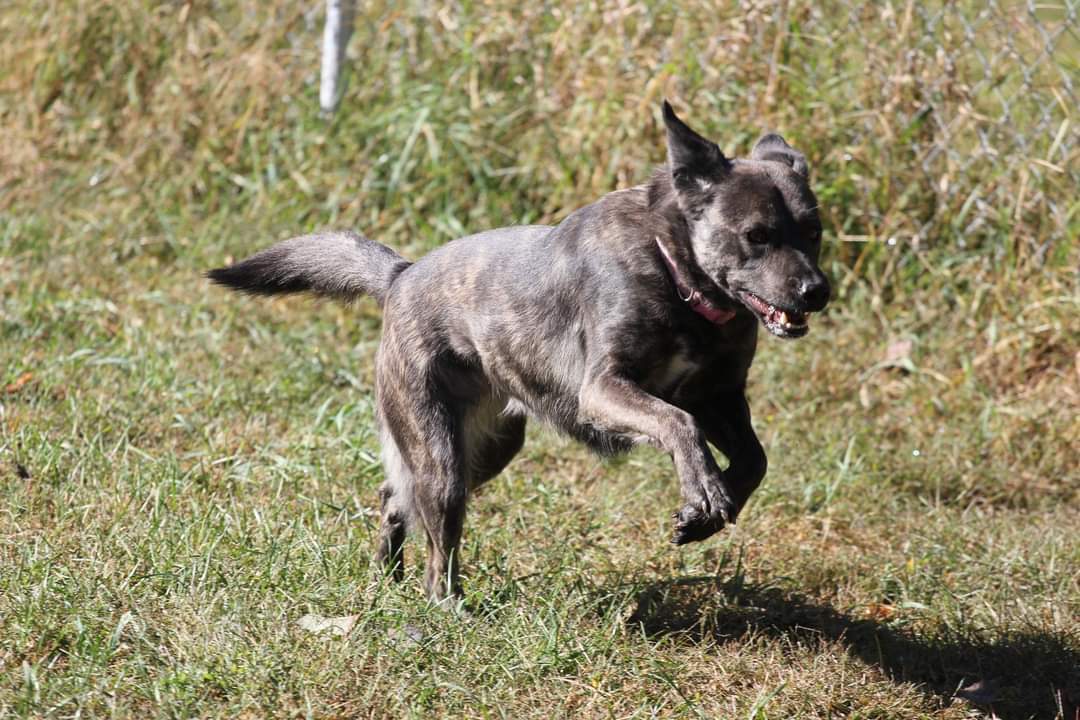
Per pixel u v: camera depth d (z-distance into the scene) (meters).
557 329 7.63
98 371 10.77
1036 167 11.91
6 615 6.62
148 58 16.05
